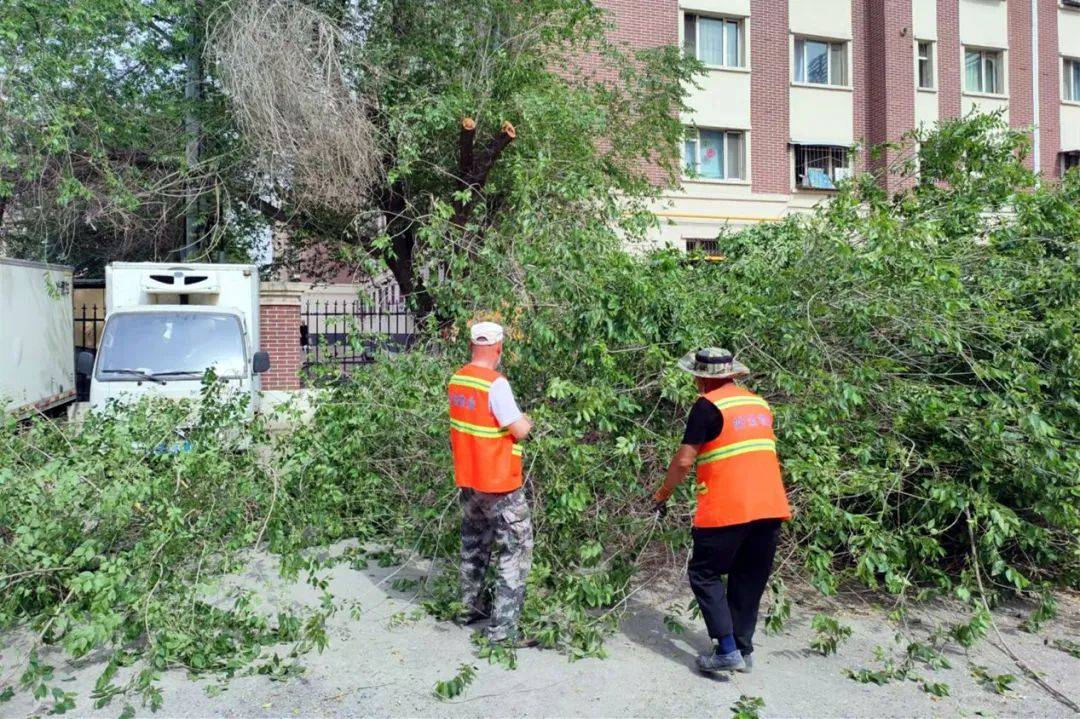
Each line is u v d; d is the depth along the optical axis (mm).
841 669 4426
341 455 6164
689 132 16391
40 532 4590
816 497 4797
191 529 5109
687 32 20312
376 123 12570
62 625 4207
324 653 4555
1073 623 5172
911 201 7602
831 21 21312
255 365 9023
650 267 5984
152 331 9062
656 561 5652
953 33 21984
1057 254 6641
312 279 17594
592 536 5309
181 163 11953
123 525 5152
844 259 5426
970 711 3973
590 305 5434
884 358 5402
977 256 6336
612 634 4824
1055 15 23156
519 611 4594
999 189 7172
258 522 5637
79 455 5184
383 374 6312
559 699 4047
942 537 5512
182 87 12734
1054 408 5395
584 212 6695
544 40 13328
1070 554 5293
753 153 20656
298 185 12164
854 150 9648
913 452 5152
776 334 5484
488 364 4648
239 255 14875
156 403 6094
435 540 5863
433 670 4355
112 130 11070
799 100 21094
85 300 15531
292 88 11039
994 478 5109
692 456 4184
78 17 10328
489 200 12453
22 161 10883
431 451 6016
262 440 6242
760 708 3959
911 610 5289
